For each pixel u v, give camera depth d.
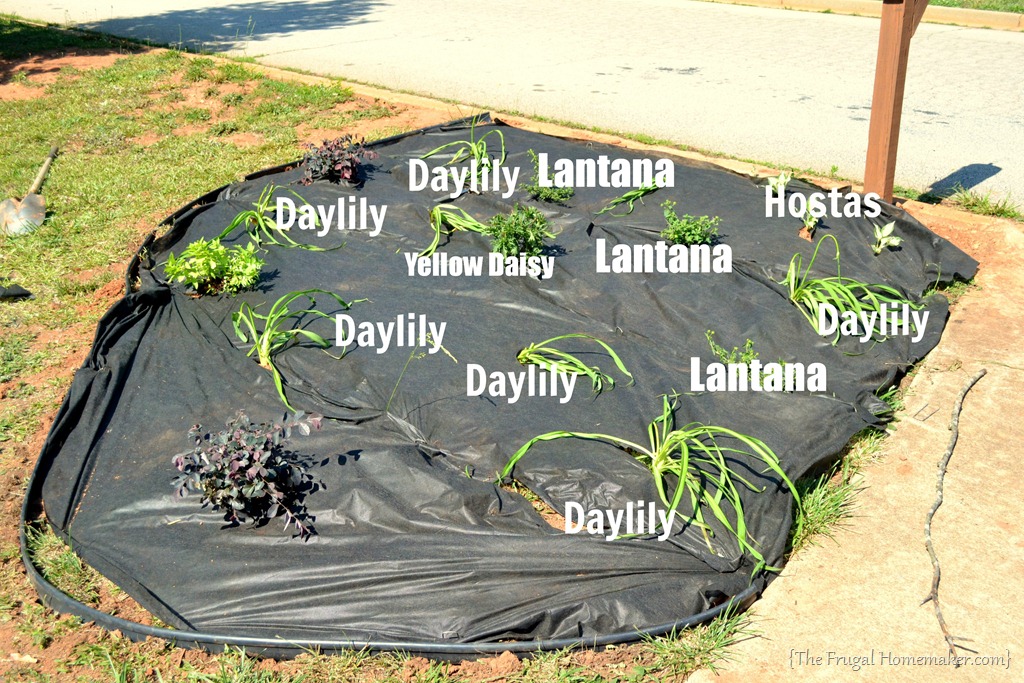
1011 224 7.34
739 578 4.00
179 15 18.53
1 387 5.64
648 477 4.54
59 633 3.88
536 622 3.76
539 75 12.62
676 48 14.44
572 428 4.97
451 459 4.83
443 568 4.00
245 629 3.79
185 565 4.11
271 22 17.38
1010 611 3.82
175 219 7.95
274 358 5.73
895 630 3.75
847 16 17.08
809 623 3.81
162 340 5.98
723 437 4.82
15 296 6.84
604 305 6.24
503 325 6.04
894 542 4.23
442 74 12.72
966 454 4.82
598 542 4.13
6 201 8.18
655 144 9.39
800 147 9.35
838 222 7.36
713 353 5.70
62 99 11.86
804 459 4.63
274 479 4.30
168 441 4.98
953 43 14.29
